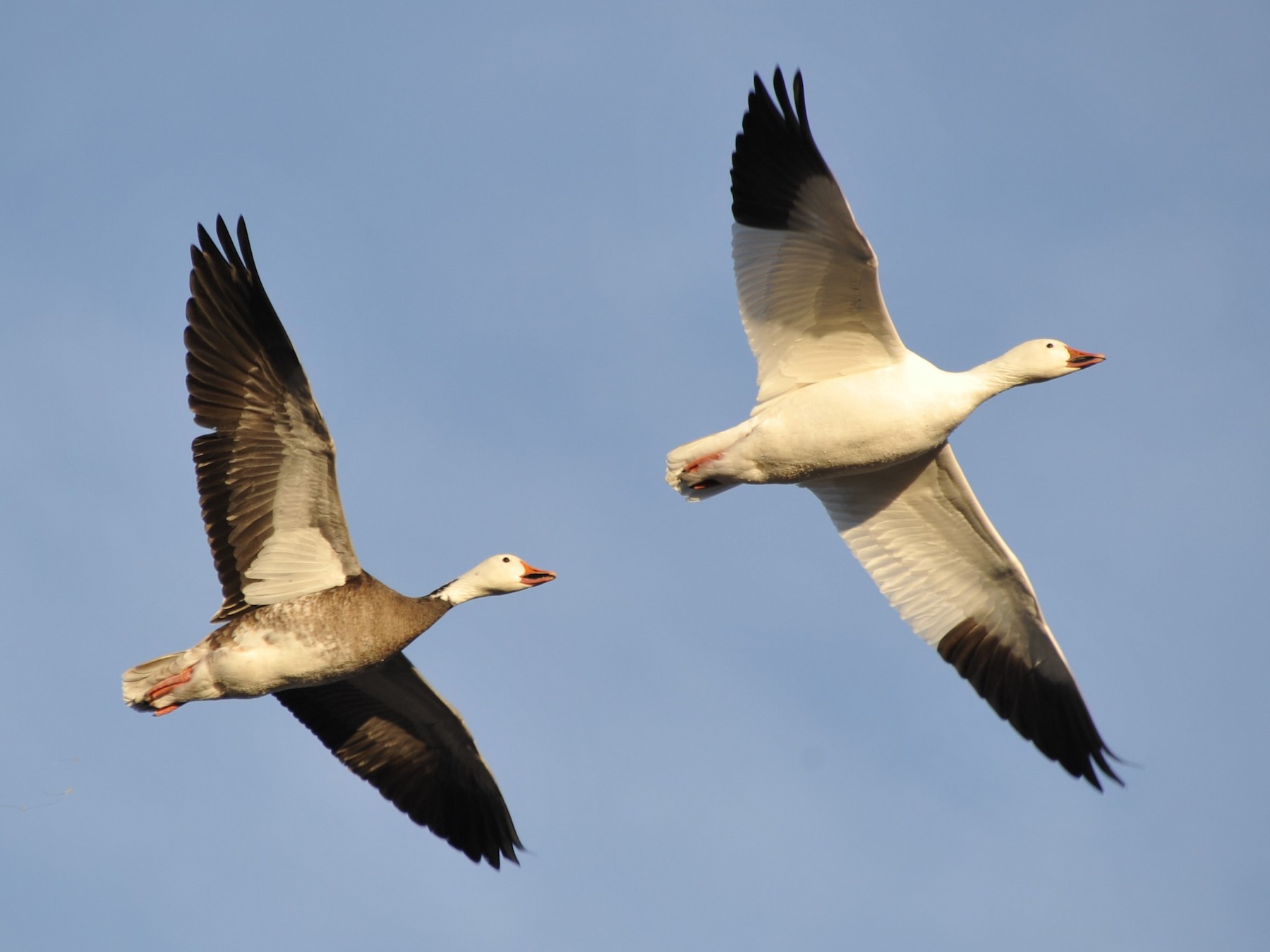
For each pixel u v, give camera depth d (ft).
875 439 48.11
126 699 44.34
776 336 48.78
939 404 48.19
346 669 45.93
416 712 51.08
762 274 48.03
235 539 45.52
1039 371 49.98
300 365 44.55
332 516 45.68
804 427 48.11
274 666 44.91
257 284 45.24
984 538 51.62
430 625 48.14
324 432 44.96
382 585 46.78
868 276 46.39
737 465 48.96
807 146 46.11
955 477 50.83
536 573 50.83
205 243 46.01
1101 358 50.08
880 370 48.39
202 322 45.78
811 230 46.68
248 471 45.42
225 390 45.42
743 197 48.03
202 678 44.62
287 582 45.78
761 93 47.37
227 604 45.42
